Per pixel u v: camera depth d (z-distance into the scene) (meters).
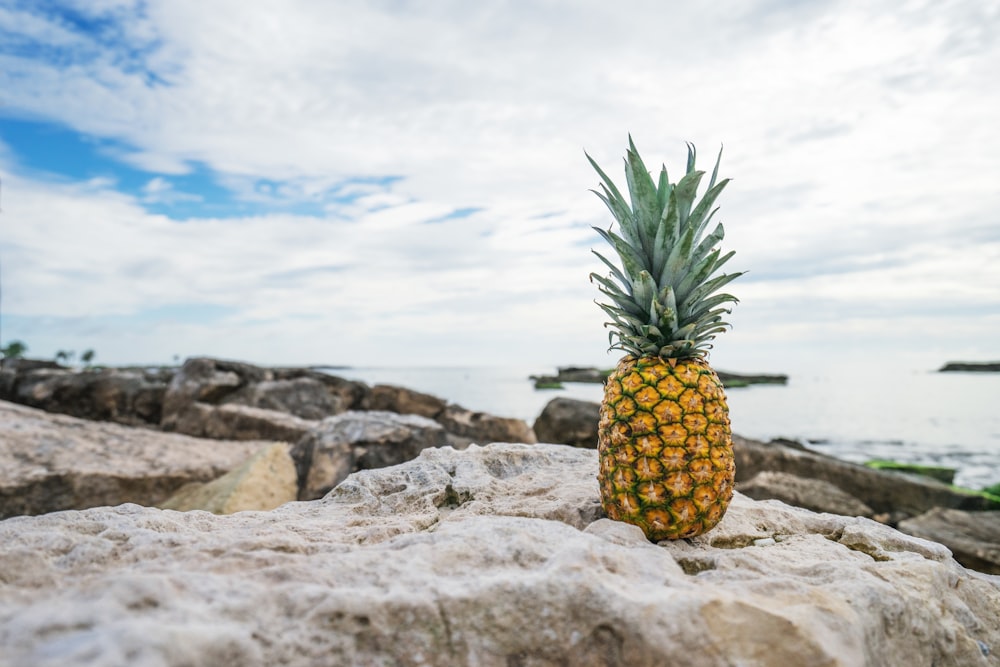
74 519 0.48
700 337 0.52
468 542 0.42
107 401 2.15
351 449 1.40
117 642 0.25
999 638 0.46
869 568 0.45
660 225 0.51
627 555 0.41
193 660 0.27
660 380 0.49
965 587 0.50
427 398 2.21
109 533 0.43
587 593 0.35
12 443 1.43
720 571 0.42
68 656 0.25
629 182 0.54
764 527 0.56
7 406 1.70
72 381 2.18
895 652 0.38
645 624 0.33
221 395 2.09
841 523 0.57
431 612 0.33
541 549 0.41
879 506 1.80
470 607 0.34
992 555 1.24
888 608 0.39
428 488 0.64
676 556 0.47
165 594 0.31
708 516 0.49
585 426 1.81
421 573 0.37
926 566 0.46
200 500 1.21
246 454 1.62
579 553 0.39
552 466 0.73
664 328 0.51
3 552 0.36
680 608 0.34
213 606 0.31
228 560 0.38
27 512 1.25
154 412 2.17
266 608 0.32
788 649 0.33
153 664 0.25
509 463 0.73
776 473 1.74
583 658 0.33
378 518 0.55
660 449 0.48
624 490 0.49
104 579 0.32
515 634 0.34
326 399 2.18
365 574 0.37
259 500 1.24
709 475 0.48
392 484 0.68
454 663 0.32
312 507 0.63
